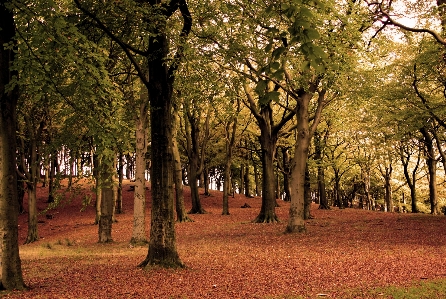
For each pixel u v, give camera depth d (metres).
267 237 19.05
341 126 29.02
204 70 11.64
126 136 11.65
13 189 8.55
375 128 24.64
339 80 18.06
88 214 34.38
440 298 7.30
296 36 3.28
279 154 43.78
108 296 8.09
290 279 9.47
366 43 19.19
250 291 8.37
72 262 12.72
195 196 32.56
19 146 24.92
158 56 10.80
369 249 14.23
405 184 44.78
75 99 10.55
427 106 20.66
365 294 7.80
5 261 8.45
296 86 19.52
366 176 45.00
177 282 9.27
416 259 11.62
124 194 44.38
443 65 20.02
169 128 11.12
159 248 10.96
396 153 34.41
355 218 26.62
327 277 9.57
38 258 14.02
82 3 9.92
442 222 21.53
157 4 10.16
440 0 18.55
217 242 18.14
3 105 8.45
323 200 34.91
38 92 9.37
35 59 8.27
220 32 12.97
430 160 28.92
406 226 20.62
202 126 34.53
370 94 19.22
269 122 26.55
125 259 13.23
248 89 24.34
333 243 16.27
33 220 25.00
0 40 8.52
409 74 20.67
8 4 7.68
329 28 15.42
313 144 31.86
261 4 9.62
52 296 8.06
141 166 19.11
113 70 13.72
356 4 16.73
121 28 10.73
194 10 12.20
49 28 8.18
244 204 36.75
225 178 31.39
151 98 11.03
